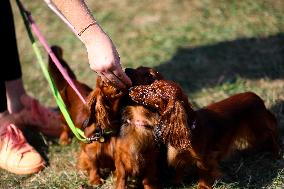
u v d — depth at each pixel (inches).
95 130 148.3
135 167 143.6
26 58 268.4
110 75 123.8
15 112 188.1
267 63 229.8
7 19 174.9
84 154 159.9
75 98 169.3
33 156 169.5
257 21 271.4
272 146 166.1
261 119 166.6
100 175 159.9
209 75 225.9
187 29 271.0
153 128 142.5
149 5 300.4
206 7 290.7
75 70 246.2
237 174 156.5
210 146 151.6
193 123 141.2
